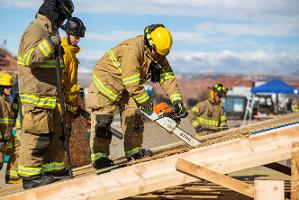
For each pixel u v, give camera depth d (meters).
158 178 5.60
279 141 5.49
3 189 7.35
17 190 6.68
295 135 5.47
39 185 6.23
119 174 5.67
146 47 6.81
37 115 6.15
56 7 6.08
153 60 6.91
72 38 7.06
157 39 6.70
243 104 40.53
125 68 6.66
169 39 6.76
